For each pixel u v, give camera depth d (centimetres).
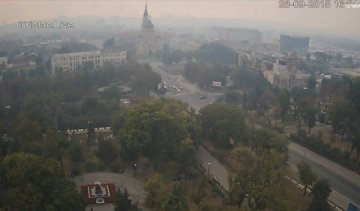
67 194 17250
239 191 19075
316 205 19250
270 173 19000
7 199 16475
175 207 17912
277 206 17300
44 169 17600
